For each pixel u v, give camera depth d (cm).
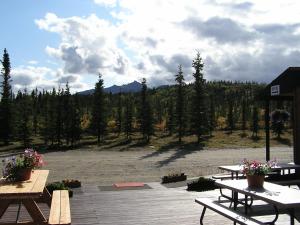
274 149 4250
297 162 1205
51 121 5303
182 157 3553
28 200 611
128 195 1050
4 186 589
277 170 1042
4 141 5425
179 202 920
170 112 6034
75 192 1137
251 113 7469
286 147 4538
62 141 5609
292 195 566
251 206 781
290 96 1342
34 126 6462
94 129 5509
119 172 2575
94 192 1131
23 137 5291
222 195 898
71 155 4028
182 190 1140
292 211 549
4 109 5450
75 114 5291
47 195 748
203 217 745
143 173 2498
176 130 6297
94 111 5544
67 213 529
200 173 2341
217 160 3191
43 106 7288
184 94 5366
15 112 5500
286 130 6094
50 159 3584
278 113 1541
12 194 537
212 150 4303
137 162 3200
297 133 1207
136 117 6469
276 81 1247
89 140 5638
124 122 6297
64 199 646
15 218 759
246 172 642
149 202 930
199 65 5166
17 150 4881
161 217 761
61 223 468
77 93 5447
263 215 731
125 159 3488
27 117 5438
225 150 4256
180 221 725
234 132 6194
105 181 2131
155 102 8862
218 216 757
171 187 1230
